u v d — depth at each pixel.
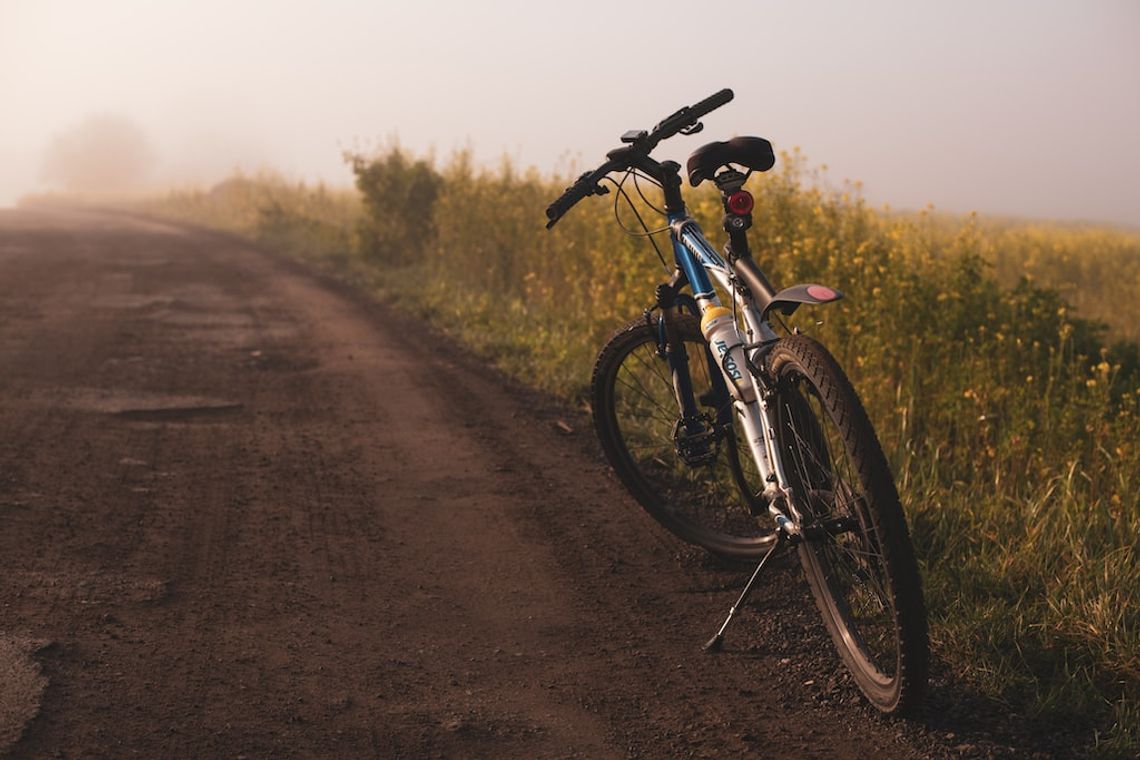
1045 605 3.57
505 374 8.12
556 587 3.99
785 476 3.25
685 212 4.02
